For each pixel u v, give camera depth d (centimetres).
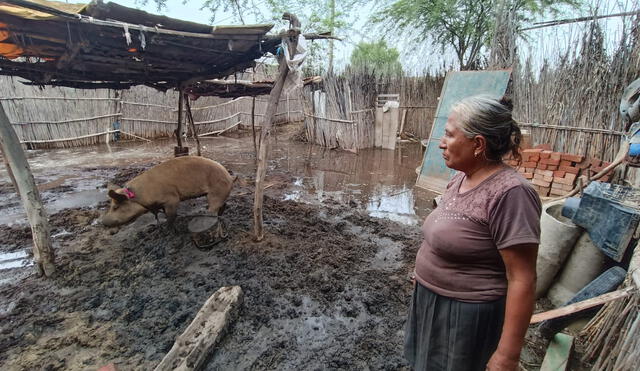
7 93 959
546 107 556
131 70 445
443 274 158
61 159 924
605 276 266
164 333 289
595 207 285
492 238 139
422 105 1259
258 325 300
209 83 745
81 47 308
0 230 480
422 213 570
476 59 1059
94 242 448
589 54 500
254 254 413
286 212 555
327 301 332
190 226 419
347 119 1105
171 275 371
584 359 248
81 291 344
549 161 509
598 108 488
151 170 426
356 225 514
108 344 277
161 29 309
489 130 136
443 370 170
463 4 1068
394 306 326
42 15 251
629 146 353
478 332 154
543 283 326
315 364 262
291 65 382
